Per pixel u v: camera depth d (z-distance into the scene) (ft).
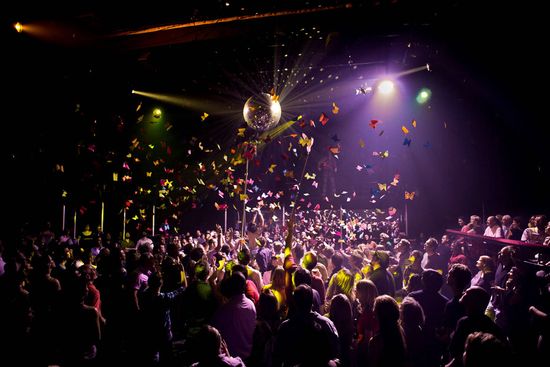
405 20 28.12
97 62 36.24
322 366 8.85
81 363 12.66
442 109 39.17
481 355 6.21
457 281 11.10
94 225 43.60
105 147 42.96
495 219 27.99
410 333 10.37
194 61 37.70
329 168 48.11
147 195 45.21
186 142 49.90
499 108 29.86
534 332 12.84
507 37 24.67
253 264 19.17
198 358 8.15
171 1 30.17
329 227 38.65
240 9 30.40
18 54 33.47
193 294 13.62
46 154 39.73
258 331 11.42
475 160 36.68
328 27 30.32
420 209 42.14
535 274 13.89
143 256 17.08
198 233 33.73
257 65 39.37
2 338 12.90
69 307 12.75
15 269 13.78
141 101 46.37
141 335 14.11
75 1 29.96
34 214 40.29
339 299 11.73
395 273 19.80
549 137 25.99
